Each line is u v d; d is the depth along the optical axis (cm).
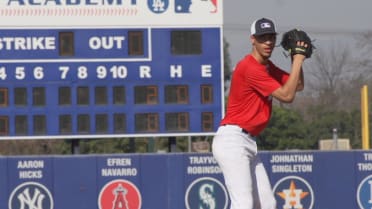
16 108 3625
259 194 1628
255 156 1634
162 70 3653
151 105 3650
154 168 3188
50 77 3638
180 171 3180
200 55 3656
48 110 3634
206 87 3659
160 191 3188
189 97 3650
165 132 3644
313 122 8244
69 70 3638
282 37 1587
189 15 3662
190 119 3647
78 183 3191
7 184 3180
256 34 1559
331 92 8262
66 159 3192
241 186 1578
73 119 3641
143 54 3656
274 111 7975
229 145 1584
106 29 3653
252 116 1579
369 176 3152
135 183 3192
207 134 3647
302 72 1603
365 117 4872
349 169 3152
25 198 3186
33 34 3631
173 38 3662
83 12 3647
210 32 3659
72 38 3644
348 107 8225
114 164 3195
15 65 3625
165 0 3662
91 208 3192
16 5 3625
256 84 1548
